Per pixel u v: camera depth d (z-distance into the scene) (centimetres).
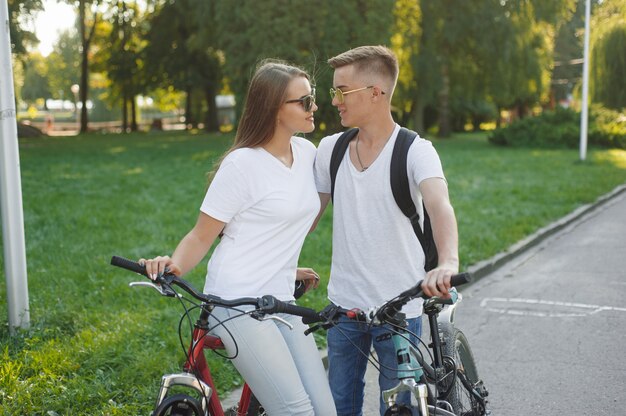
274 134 275
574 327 616
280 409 265
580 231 1132
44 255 827
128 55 4188
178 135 4147
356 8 2691
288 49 2564
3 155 516
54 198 1340
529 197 1416
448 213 265
